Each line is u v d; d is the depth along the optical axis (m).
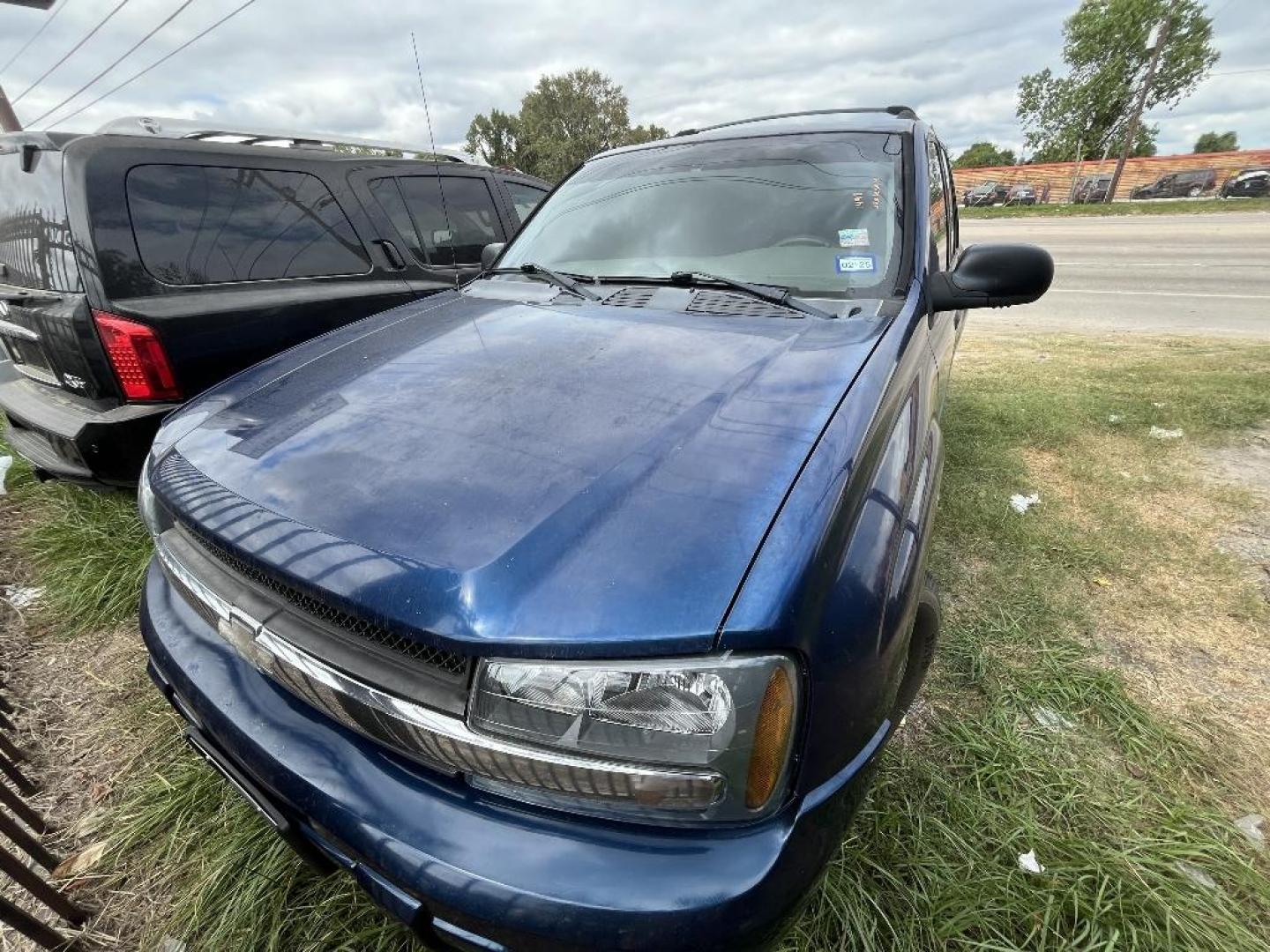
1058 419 4.34
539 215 2.68
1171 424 4.33
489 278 2.45
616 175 2.55
